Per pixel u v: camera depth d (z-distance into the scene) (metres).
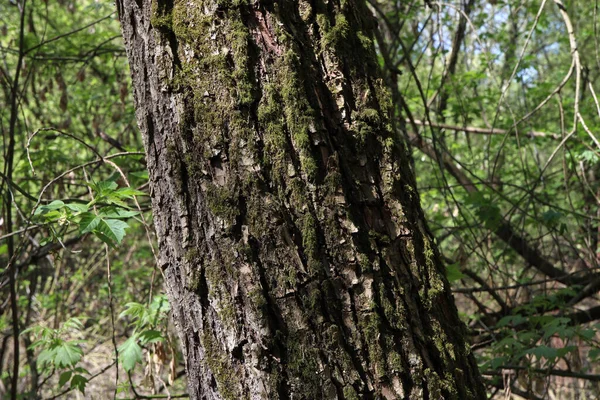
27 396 4.73
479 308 3.73
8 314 5.52
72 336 4.10
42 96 4.68
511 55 6.15
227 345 1.19
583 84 5.62
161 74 1.26
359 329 1.15
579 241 4.60
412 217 1.26
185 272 1.24
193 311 1.24
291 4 1.28
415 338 1.18
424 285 1.22
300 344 1.14
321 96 1.24
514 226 4.43
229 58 1.21
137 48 1.33
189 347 1.26
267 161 1.18
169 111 1.25
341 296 1.16
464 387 1.22
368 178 1.23
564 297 3.85
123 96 4.25
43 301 6.21
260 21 1.24
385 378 1.14
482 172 6.39
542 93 6.05
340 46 1.28
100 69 5.64
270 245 1.16
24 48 4.44
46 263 6.73
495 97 6.09
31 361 4.96
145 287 6.34
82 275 6.93
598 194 4.92
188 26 1.25
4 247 2.95
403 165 1.29
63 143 5.50
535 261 4.27
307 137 1.19
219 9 1.23
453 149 6.59
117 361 2.15
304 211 1.17
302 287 1.15
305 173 1.18
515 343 2.87
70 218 1.89
